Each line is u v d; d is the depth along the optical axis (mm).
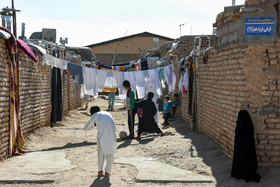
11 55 8375
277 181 6141
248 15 6688
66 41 18875
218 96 8812
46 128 12555
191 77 12188
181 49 16484
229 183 6254
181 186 6215
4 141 7996
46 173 6961
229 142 7703
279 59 6609
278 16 6629
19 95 8828
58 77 14039
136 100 12852
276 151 6602
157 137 11148
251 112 6652
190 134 11320
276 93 6582
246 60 6688
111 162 6875
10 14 10766
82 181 6520
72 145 10188
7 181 6363
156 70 13109
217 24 8641
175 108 15375
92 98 31484
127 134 12211
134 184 6363
